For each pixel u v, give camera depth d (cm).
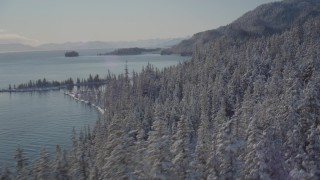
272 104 7481
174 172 4388
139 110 14100
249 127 4525
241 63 15825
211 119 11081
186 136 4719
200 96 13100
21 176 5747
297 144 5309
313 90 6034
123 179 4188
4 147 15912
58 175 6284
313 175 4553
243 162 4684
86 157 7250
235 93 13050
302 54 14675
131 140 4547
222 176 4481
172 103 13850
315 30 18550
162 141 4278
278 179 4544
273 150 4588
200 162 4881
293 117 6034
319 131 5197
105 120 15550
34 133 18362
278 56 14888
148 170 4312
